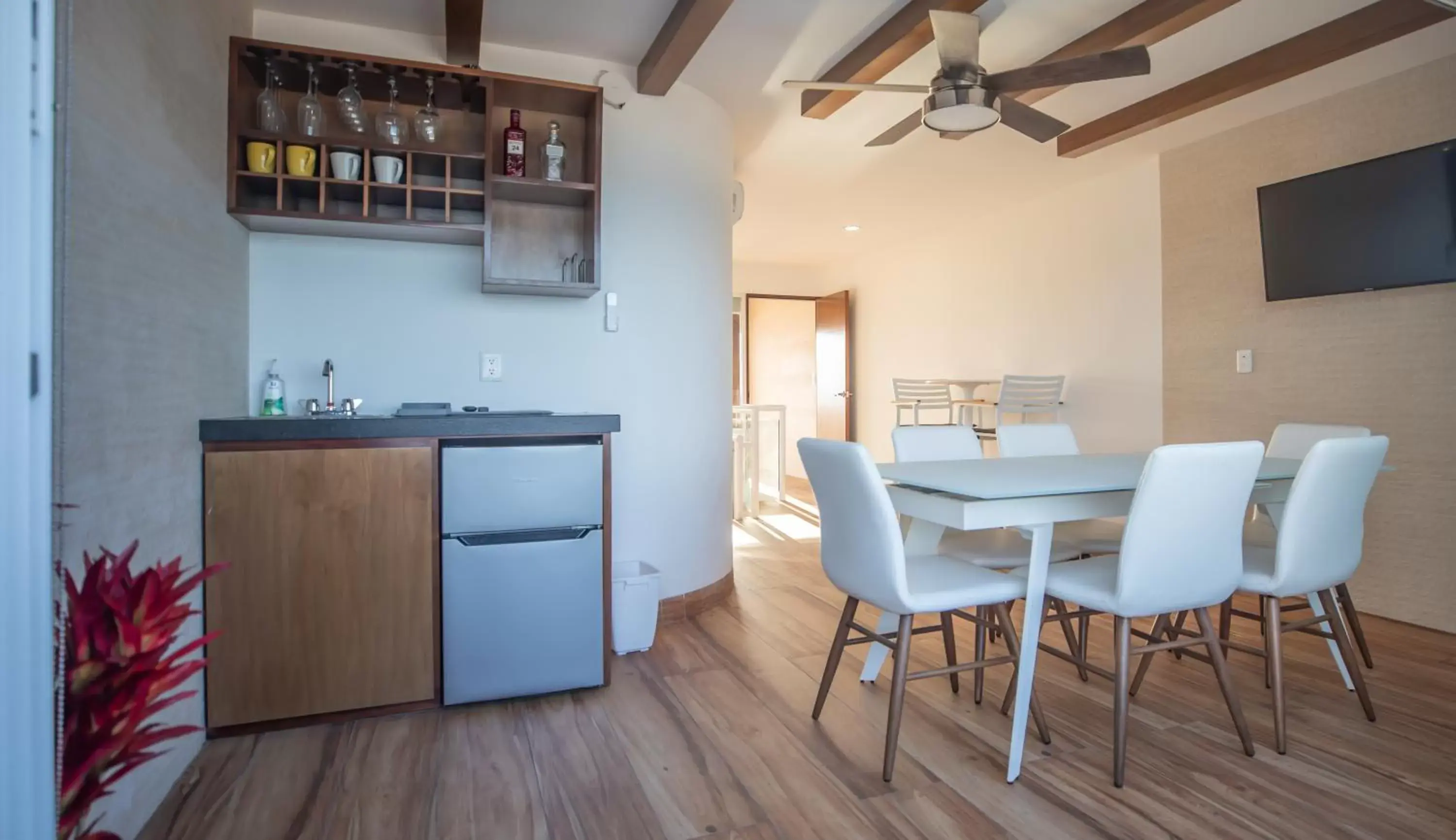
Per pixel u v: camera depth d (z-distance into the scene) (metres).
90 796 0.84
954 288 5.99
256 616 2.08
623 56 3.01
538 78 2.71
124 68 1.60
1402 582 3.18
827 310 7.67
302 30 2.67
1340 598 2.63
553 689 2.34
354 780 1.85
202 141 2.09
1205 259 3.95
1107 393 4.57
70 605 0.85
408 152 2.49
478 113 2.77
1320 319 3.42
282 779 1.85
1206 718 2.22
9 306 0.72
